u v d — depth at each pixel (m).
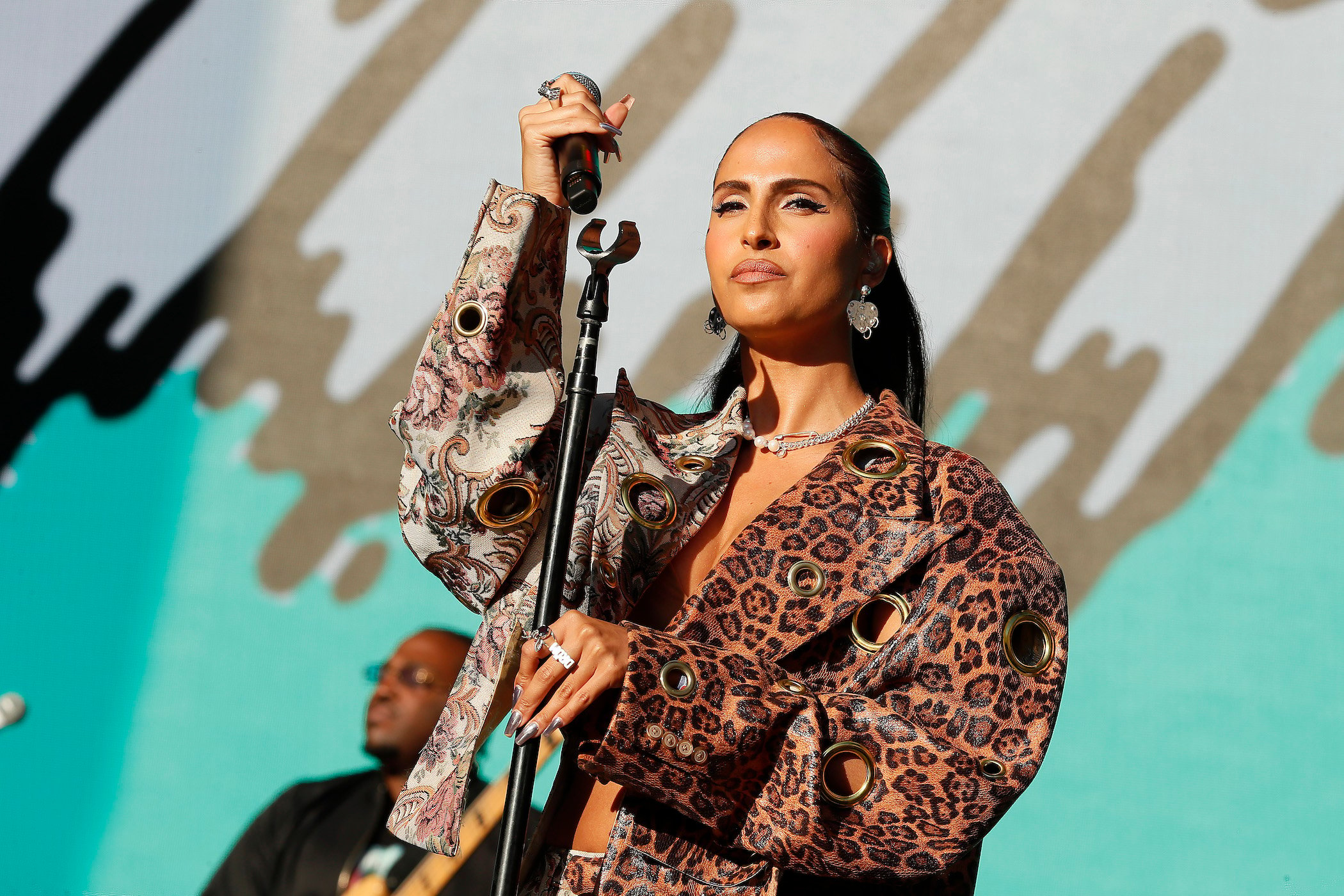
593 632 4.41
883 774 4.53
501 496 5.11
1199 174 15.08
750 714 4.45
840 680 4.87
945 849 4.48
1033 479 14.84
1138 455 14.80
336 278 16.22
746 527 5.10
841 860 4.47
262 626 15.73
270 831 9.99
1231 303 14.90
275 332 16.20
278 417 16.08
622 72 15.91
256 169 16.41
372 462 15.92
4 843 15.44
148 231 16.39
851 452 5.18
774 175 5.52
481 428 5.12
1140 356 14.92
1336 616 14.34
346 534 15.84
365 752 10.16
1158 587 14.55
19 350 16.27
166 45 16.56
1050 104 15.34
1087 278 15.08
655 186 15.61
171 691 15.63
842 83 15.60
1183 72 15.21
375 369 16.08
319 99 16.42
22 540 16.02
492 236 5.11
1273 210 14.95
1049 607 4.86
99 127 16.50
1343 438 14.62
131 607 15.82
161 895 15.20
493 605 5.27
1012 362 15.01
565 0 16.16
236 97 16.48
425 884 9.47
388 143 16.33
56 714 15.65
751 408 5.65
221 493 16.00
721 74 15.76
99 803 15.45
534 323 5.24
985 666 4.70
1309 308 14.80
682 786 4.47
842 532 4.94
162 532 15.95
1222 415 14.77
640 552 5.10
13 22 16.61
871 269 5.80
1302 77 15.05
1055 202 15.21
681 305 15.38
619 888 4.64
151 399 16.16
